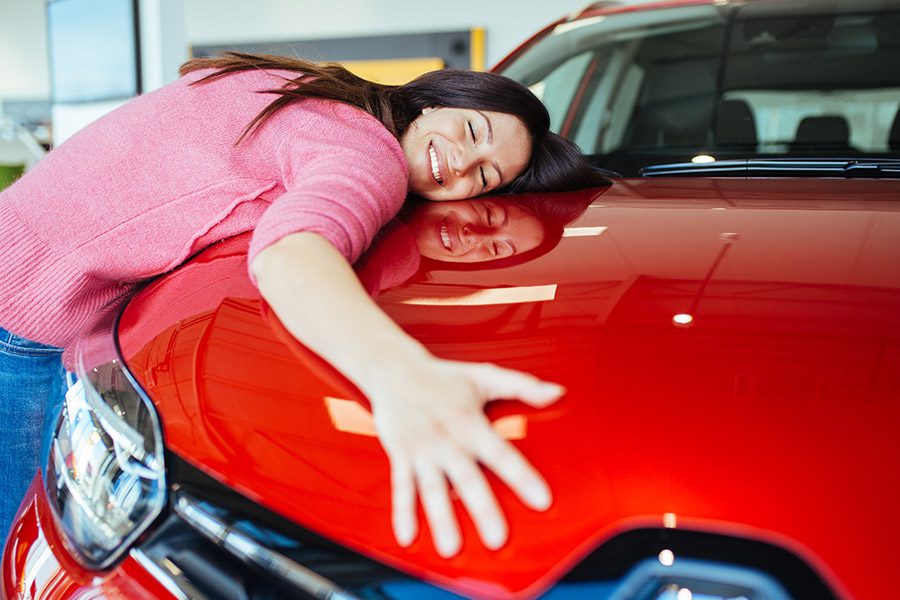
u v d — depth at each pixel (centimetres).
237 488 56
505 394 54
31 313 94
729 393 54
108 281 97
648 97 159
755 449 49
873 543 44
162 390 65
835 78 146
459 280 72
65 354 85
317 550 51
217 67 103
